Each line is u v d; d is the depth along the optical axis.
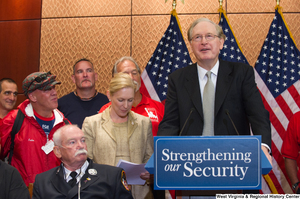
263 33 3.89
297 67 3.63
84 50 4.09
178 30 3.83
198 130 1.82
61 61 4.12
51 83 2.50
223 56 3.65
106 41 4.07
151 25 4.03
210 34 1.89
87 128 2.26
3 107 3.40
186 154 1.21
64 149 1.79
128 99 2.10
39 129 2.47
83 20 4.14
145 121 2.31
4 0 4.33
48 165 2.41
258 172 1.19
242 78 1.85
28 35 4.22
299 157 2.76
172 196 3.40
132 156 2.17
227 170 1.20
